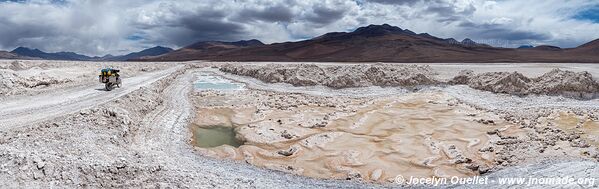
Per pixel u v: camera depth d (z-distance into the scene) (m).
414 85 32.84
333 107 26.19
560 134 17.53
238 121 22.41
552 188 9.55
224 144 18.05
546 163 13.50
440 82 32.84
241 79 46.25
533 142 16.31
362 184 12.84
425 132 18.98
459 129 19.44
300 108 25.89
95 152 13.01
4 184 9.12
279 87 35.91
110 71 31.06
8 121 18.14
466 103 26.34
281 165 14.80
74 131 14.55
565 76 27.05
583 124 19.81
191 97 31.33
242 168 14.30
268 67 45.41
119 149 14.26
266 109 25.58
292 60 145.75
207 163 14.62
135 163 11.99
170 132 18.86
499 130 18.83
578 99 25.44
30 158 10.17
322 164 14.90
